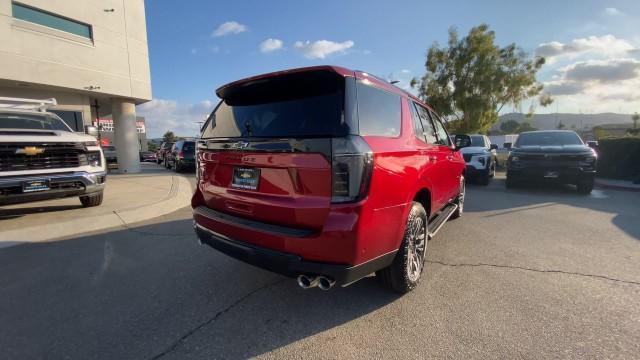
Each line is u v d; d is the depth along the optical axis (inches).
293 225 100.0
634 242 189.6
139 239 198.1
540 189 405.1
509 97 1111.6
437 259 163.3
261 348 96.6
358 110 103.2
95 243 190.5
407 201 117.5
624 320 108.9
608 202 315.3
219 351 95.3
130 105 653.9
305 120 104.4
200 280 141.4
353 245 93.6
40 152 225.1
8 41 468.1
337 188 93.0
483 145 523.5
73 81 541.6
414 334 102.6
